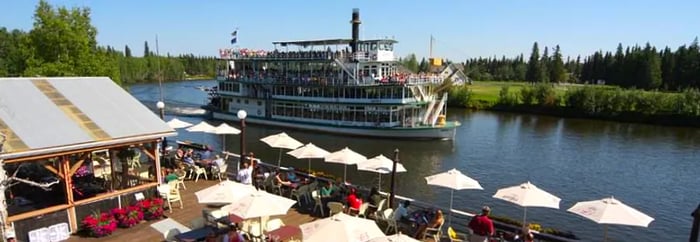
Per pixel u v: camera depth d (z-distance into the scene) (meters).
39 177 16.58
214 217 14.48
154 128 16.94
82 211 15.01
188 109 74.56
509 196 14.69
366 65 51.62
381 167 18.94
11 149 12.70
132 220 15.34
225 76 62.88
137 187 16.88
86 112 16.30
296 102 55.12
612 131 63.62
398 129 48.59
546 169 38.78
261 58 57.75
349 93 50.97
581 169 39.06
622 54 137.12
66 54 36.97
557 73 151.00
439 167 38.31
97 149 15.02
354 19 54.88
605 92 81.00
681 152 47.47
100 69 39.06
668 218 27.22
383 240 10.09
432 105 51.03
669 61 121.94
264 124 58.34
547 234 14.34
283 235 12.95
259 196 12.94
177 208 17.39
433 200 28.83
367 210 16.94
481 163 40.41
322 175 21.27
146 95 104.75
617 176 36.94
